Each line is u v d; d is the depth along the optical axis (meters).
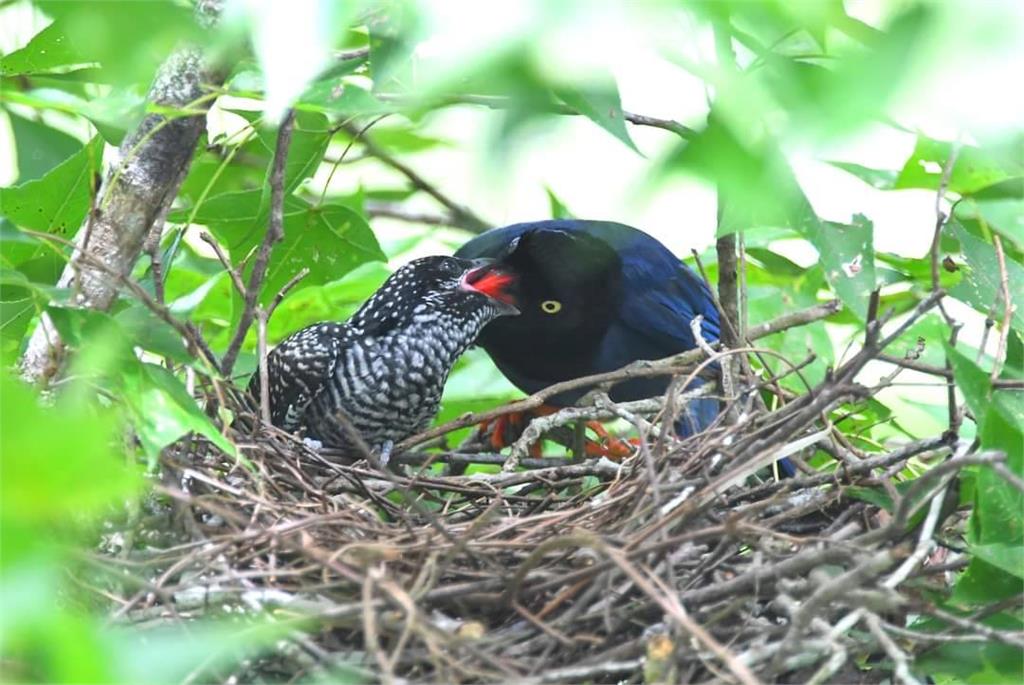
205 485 8.04
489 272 11.59
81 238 9.37
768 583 6.96
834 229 8.52
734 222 7.31
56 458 4.16
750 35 6.00
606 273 12.14
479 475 9.30
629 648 6.65
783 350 11.66
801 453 9.18
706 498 7.46
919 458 10.06
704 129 4.58
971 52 4.07
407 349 10.36
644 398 12.23
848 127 4.30
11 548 4.19
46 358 8.38
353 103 7.35
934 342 11.37
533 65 4.31
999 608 7.13
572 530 7.64
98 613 7.01
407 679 6.75
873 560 6.29
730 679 6.30
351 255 11.02
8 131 12.48
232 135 8.84
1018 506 7.27
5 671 5.50
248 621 6.86
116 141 8.75
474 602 7.16
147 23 4.71
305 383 10.13
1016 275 8.97
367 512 8.11
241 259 10.99
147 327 7.81
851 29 4.91
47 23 8.99
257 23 4.45
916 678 7.70
